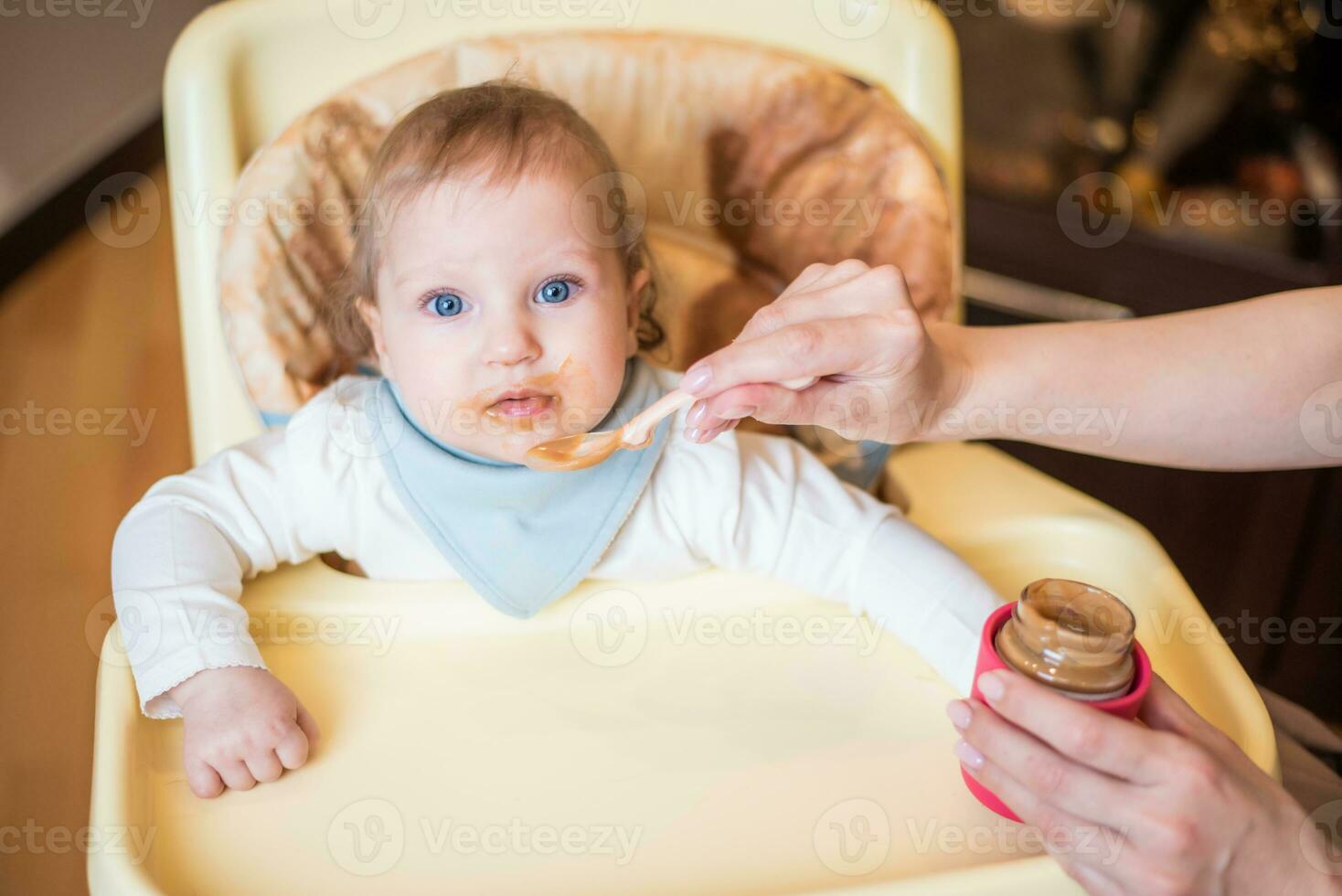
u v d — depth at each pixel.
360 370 0.86
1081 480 1.49
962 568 0.79
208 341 0.84
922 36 0.91
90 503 1.58
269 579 0.79
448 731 0.70
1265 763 0.70
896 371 0.65
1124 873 0.58
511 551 0.78
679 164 0.87
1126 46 1.42
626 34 0.86
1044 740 0.58
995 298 1.45
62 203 2.19
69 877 1.06
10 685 1.29
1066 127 1.45
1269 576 1.43
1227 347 0.74
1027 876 0.60
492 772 0.67
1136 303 1.38
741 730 0.71
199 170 0.82
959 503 0.90
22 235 2.09
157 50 2.50
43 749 1.21
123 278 2.13
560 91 0.85
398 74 0.82
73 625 1.38
